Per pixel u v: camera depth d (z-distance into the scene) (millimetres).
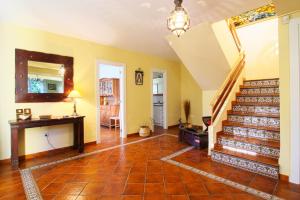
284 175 2518
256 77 5375
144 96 5766
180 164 3168
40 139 3699
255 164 2775
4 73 3289
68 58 4066
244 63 5129
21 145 3467
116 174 2779
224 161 3166
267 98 3906
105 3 2873
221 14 3248
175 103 6828
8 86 3330
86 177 2684
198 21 3514
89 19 3404
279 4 2242
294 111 2408
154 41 4730
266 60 5227
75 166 3111
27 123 3121
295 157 2410
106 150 4012
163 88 6504
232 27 4578
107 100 7629
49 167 3072
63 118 3557
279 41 2541
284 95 2510
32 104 3596
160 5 2934
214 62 4523
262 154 2980
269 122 3420
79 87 4262
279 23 2537
